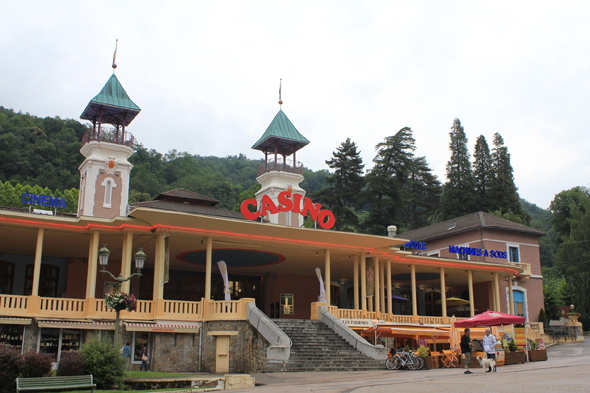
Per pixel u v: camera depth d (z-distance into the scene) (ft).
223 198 393.09
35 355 54.03
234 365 86.63
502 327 116.06
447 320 126.21
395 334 103.60
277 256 116.16
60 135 333.42
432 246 181.37
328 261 107.96
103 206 120.16
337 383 58.44
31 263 112.27
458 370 77.36
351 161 252.83
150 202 135.85
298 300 139.85
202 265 126.41
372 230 232.12
